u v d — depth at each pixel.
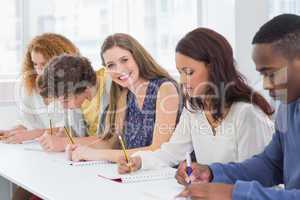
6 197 2.61
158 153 2.09
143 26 4.21
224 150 1.92
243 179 1.71
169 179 1.87
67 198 1.65
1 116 3.62
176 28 4.20
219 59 1.87
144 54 2.41
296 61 1.43
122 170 2.00
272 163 1.73
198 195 1.48
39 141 2.77
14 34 3.79
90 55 4.01
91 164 2.21
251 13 3.73
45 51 2.91
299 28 1.43
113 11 4.11
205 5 4.06
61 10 3.91
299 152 1.56
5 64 3.77
